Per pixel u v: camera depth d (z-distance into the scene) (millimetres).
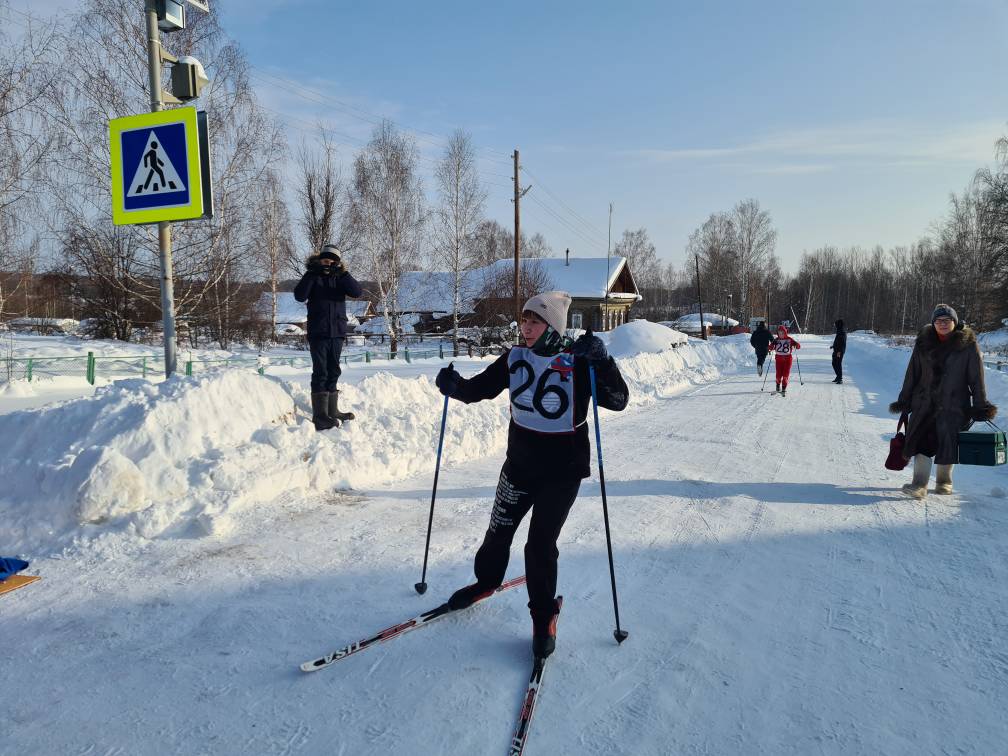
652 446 7656
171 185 5180
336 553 4020
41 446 4617
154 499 4391
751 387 14828
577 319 45781
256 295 29406
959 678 2746
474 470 6254
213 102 18781
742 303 65125
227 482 4691
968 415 5348
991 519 4965
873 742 2318
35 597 3336
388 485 5656
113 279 19688
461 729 2363
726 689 2652
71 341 21375
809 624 3232
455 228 30297
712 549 4277
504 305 33656
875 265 96625
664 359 17391
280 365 20328
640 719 2441
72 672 2684
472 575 3754
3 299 16219
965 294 42094
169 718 2398
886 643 3047
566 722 2418
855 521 4902
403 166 31281
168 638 2975
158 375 16625
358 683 2648
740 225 66812
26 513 4137
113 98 17156
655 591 3607
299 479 5133
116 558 3830
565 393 2918
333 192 31297
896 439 5648
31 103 13688
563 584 3680
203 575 3639
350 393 7012
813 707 2533
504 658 2867
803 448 7648
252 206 19891
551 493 2922
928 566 4008
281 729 2346
